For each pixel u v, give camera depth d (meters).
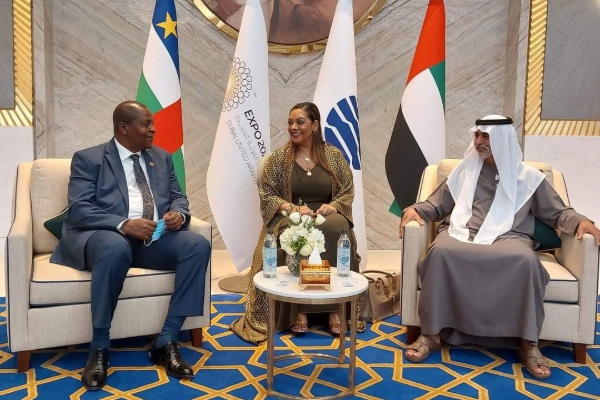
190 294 2.53
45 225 2.76
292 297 2.17
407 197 3.95
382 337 2.95
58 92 4.57
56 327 2.42
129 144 2.73
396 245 4.90
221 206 3.72
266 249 2.42
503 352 2.77
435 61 3.90
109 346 2.44
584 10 4.41
